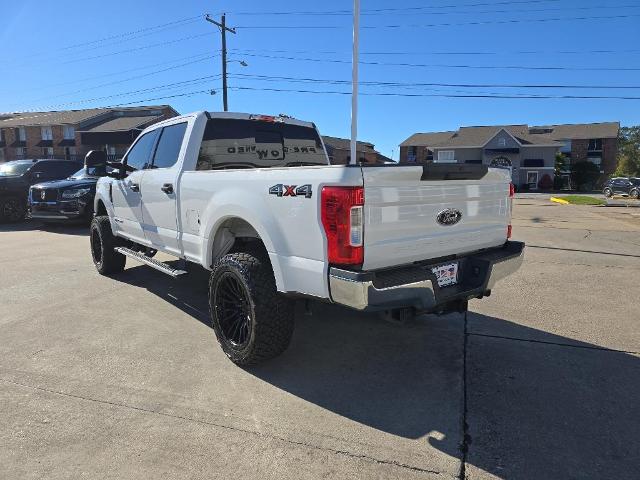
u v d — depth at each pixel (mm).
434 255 3354
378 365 3744
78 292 5754
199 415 3025
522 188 50719
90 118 48375
